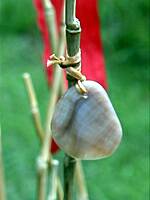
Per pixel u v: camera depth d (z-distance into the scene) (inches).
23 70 87.7
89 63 21.3
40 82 83.7
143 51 88.9
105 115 15.8
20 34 96.3
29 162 68.1
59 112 15.9
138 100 81.1
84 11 21.4
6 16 98.3
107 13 92.2
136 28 90.8
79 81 15.8
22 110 77.9
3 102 79.7
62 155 54.6
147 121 76.0
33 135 71.9
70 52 15.8
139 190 66.0
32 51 92.5
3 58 91.0
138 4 92.0
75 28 15.7
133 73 86.4
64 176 17.5
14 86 83.0
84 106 15.7
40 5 24.1
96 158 16.0
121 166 68.4
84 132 15.8
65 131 15.9
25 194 64.0
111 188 65.9
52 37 23.1
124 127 74.9
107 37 90.5
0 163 22.7
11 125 74.1
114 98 81.3
